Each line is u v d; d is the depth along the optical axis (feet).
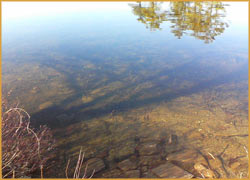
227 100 17.75
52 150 12.64
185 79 21.80
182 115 15.96
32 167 10.69
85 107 17.52
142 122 15.37
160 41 33.01
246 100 17.57
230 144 12.72
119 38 35.06
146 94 19.31
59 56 28.60
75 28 42.27
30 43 33.68
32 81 22.15
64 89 20.52
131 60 26.76
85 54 29.04
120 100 18.48
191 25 40.22
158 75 22.86
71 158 12.08
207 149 12.39
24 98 18.78
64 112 16.80
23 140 11.43
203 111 16.35
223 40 32.35
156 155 12.13
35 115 16.24
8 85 21.22
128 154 12.34
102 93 19.70
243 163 11.19
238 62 24.99
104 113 16.63
